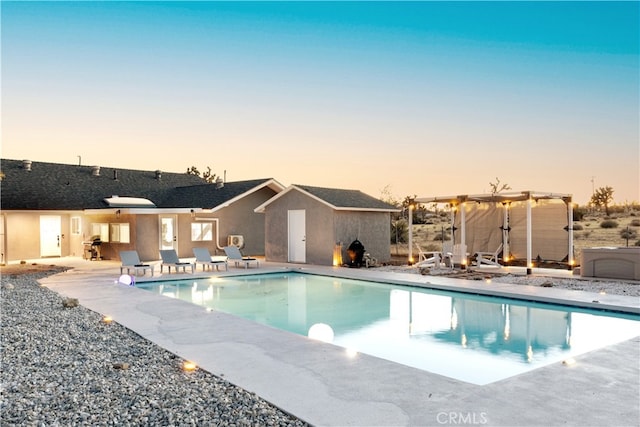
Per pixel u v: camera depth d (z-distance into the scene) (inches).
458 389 189.3
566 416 161.5
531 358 287.0
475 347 312.8
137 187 1098.1
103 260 892.6
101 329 306.8
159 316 346.6
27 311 367.6
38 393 191.2
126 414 167.2
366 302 488.1
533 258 703.7
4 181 925.8
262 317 418.3
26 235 892.0
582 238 975.6
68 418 164.7
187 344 265.3
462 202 679.7
